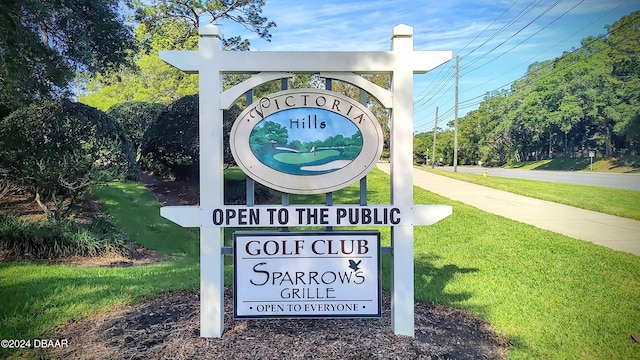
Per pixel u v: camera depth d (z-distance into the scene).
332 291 3.27
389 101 3.26
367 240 3.27
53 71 7.09
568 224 8.00
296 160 3.25
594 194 10.87
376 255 3.27
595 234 7.15
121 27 8.36
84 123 7.62
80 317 3.68
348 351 2.97
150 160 11.97
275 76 3.26
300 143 3.25
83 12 7.62
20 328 3.45
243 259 3.26
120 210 9.05
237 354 2.93
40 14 6.75
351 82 3.27
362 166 3.26
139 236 7.99
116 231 7.41
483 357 3.01
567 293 4.50
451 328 3.52
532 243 6.70
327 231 3.27
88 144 7.64
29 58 6.57
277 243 3.26
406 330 3.26
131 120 13.26
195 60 3.22
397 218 3.24
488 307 4.09
